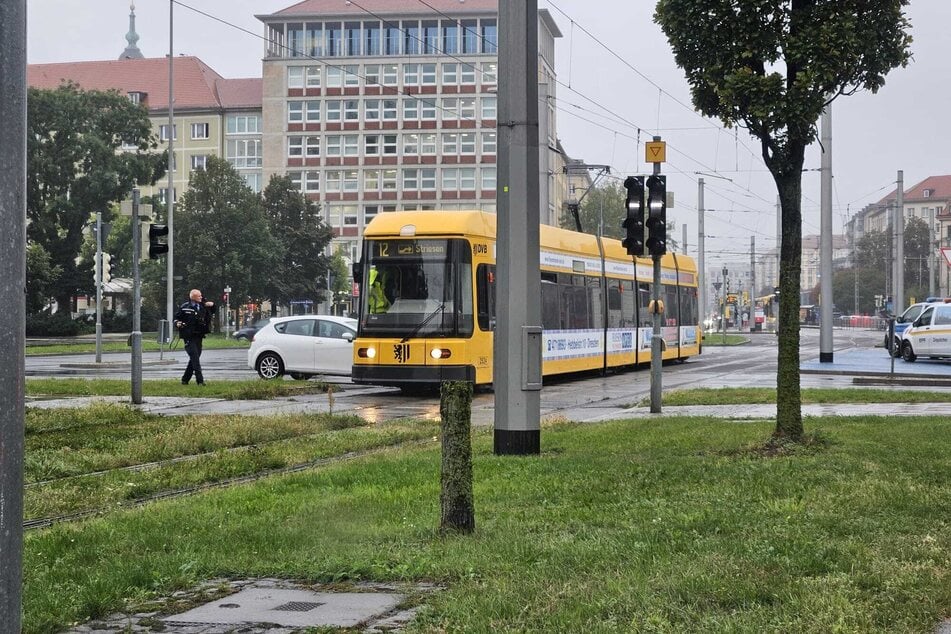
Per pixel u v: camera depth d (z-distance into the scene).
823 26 13.87
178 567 7.88
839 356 53.53
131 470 14.50
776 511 9.67
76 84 92.00
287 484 12.28
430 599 6.84
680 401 25.28
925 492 10.66
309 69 128.50
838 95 14.81
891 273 137.75
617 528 9.06
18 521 4.11
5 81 4.13
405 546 8.49
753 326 117.19
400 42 126.88
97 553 8.62
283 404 25.33
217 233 90.00
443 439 9.02
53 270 87.25
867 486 11.05
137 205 24.70
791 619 6.01
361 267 28.05
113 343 69.81
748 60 14.44
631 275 41.31
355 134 127.94
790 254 14.84
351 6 126.69
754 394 26.39
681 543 8.24
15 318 4.11
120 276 102.12
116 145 93.06
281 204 98.38
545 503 10.43
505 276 14.79
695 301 50.09
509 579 7.19
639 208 21.70
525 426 14.80
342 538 8.98
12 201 4.13
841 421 18.80
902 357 49.34
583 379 37.41
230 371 39.84
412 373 27.17
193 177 90.44
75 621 6.61
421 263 27.64
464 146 126.19
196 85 138.50
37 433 18.06
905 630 5.84
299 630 6.27
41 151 90.12
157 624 6.48
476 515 9.81
